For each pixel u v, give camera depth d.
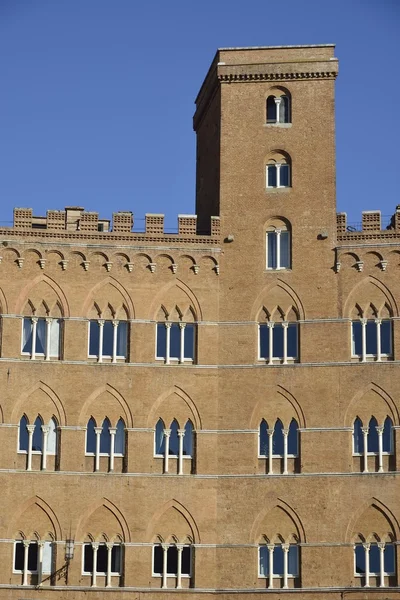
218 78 93.06
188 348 89.25
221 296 89.94
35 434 86.88
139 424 87.44
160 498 86.44
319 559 85.25
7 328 88.00
